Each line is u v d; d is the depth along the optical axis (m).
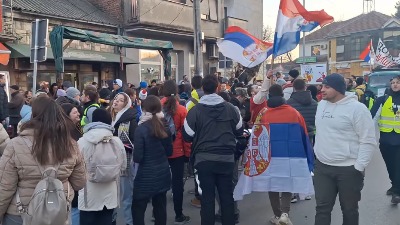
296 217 5.99
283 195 5.51
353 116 4.18
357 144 4.23
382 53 20.44
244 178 5.50
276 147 5.41
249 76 14.70
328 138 4.31
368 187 7.48
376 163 9.62
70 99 7.23
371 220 5.73
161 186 4.84
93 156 4.14
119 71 17.23
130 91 7.29
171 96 5.82
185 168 7.40
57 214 2.81
